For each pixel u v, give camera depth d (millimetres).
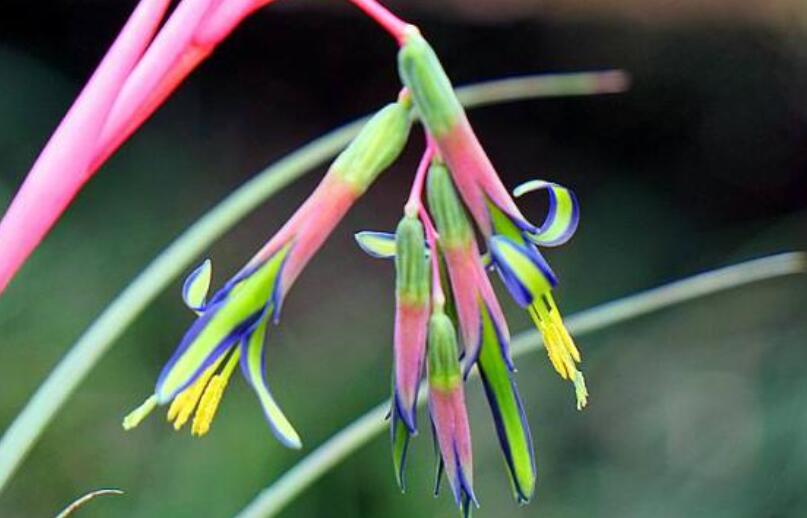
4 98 987
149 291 405
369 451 854
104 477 860
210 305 307
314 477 416
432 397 316
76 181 329
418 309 313
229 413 885
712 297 961
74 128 329
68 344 899
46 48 1003
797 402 901
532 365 934
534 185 315
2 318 895
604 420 921
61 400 393
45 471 856
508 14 953
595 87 776
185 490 856
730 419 909
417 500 843
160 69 330
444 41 969
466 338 314
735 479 892
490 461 863
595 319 437
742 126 1000
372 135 314
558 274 1004
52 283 922
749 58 964
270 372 944
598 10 949
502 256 309
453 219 312
